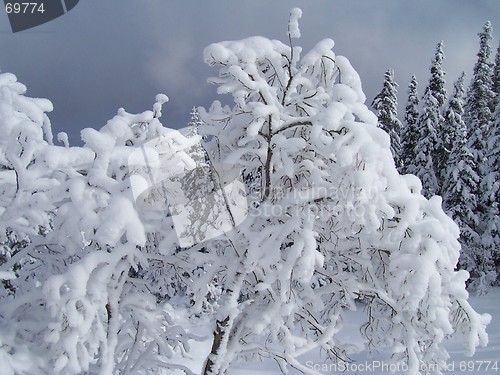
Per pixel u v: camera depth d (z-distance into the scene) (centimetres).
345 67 584
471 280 2966
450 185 2911
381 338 689
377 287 623
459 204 2873
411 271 522
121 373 596
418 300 504
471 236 2827
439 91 3319
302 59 593
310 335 726
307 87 642
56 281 448
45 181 482
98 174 472
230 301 577
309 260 512
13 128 478
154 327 600
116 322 529
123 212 445
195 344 1628
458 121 3064
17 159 476
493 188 2859
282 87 618
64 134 561
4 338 482
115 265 506
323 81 625
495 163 2962
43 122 539
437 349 596
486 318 588
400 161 3262
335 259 652
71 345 448
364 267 638
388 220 583
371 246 601
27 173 477
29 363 468
